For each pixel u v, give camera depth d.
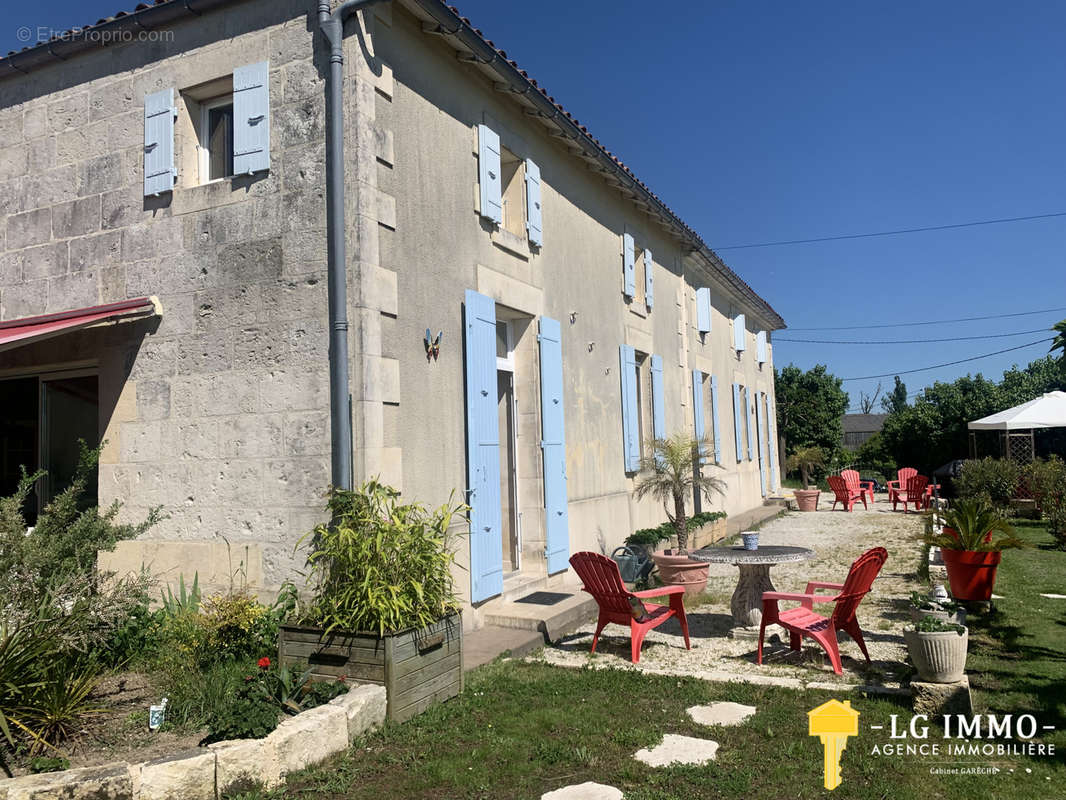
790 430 32.84
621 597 6.45
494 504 7.52
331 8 6.22
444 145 7.25
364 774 4.19
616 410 11.25
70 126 7.51
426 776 4.14
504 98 8.47
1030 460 18.81
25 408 7.77
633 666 6.24
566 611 7.52
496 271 8.07
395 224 6.41
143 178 7.03
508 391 9.05
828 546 13.28
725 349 18.58
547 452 8.85
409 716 4.92
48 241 7.52
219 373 6.50
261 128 6.45
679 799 3.83
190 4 6.71
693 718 4.98
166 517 6.18
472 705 5.20
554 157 9.79
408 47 6.82
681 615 6.84
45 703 4.31
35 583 4.67
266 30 6.57
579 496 9.88
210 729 4.38
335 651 5.00
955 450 26.33
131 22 7.01
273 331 6.28
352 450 5.90
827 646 5.98
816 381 33.16
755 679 5.72
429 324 6.80
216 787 3.80
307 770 4.18
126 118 7.20
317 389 6.05
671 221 13.25
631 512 11.47
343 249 5.98
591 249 10.77
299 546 6.02
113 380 7.02
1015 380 33.16
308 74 6.32
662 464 10.49
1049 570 10.38
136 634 5.76
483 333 7.52
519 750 4.46
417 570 5.18
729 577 10.55
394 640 4.83
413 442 6.45
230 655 5.48
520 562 8.84
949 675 4.95
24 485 5.27
